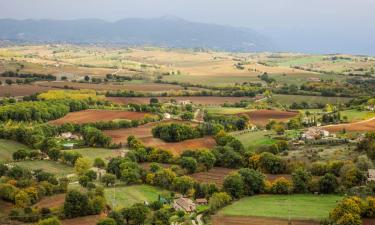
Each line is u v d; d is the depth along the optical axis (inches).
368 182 6668.3
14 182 6638.8
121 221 5570.9
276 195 6628.9
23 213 5708.7
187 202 6294.3
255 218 5693.9
